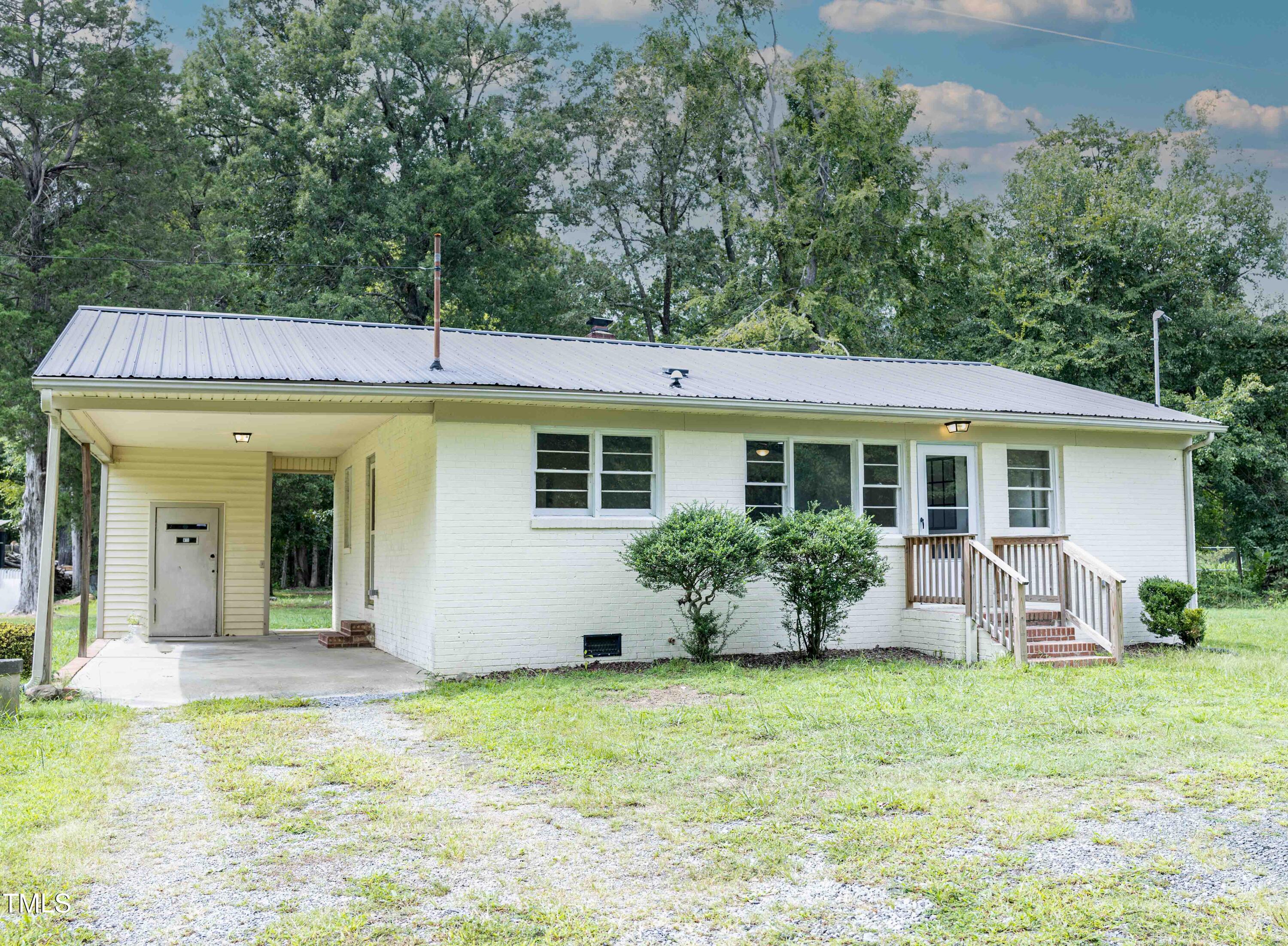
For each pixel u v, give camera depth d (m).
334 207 31.97
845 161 30.53
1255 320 31.14
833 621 13.38
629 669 12.60
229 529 18.34
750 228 31.94
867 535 13.08
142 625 17.69
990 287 32.81
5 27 27.05
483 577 12.34
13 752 7.82
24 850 5.49
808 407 13.45
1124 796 6.57
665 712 9.43
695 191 38.53
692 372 15.13
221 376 10.63
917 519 14.89
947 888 4.97
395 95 34.84
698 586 12.85
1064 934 4.43
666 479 13.45
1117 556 15.94
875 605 14.52
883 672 12.06
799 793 6.65
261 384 10.73
